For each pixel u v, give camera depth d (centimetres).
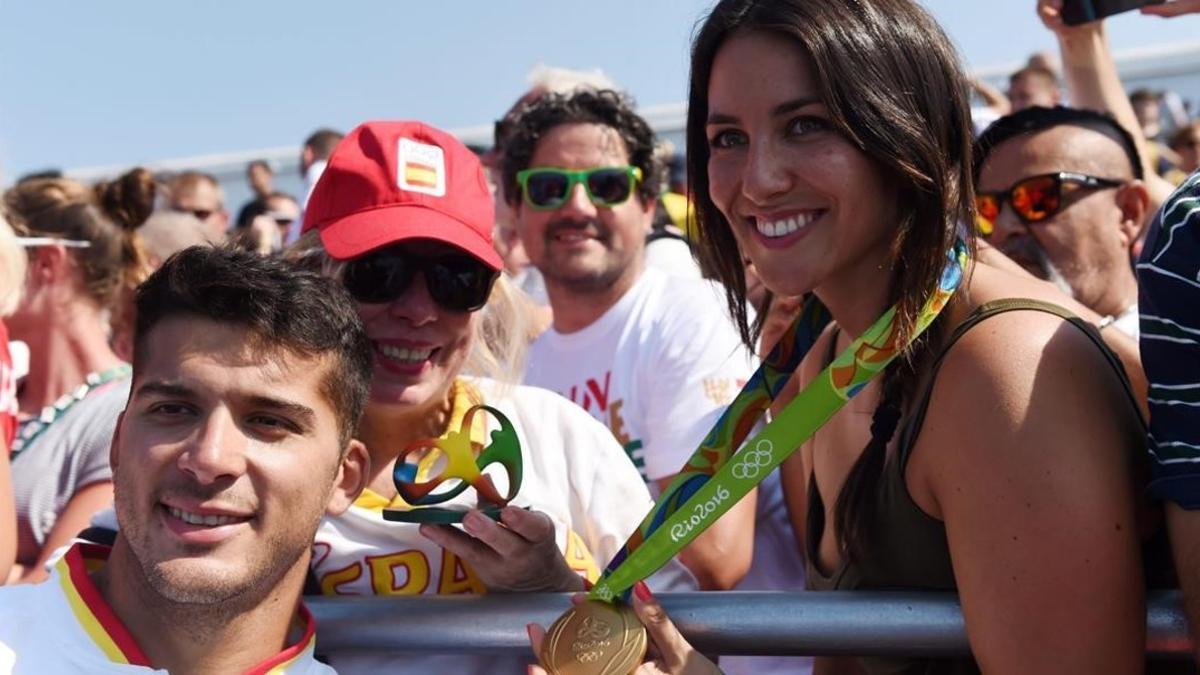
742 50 165
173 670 164
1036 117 287
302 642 170
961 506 151
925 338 164
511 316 232
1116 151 287
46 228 329
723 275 194
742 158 169
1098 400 151
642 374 309
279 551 163
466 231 207
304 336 163
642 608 165
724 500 163
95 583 171
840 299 177
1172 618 153
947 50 169
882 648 161
